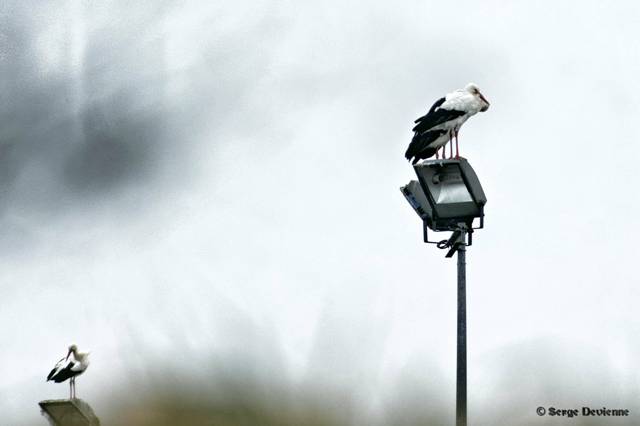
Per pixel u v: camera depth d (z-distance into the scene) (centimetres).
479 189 926
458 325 907
